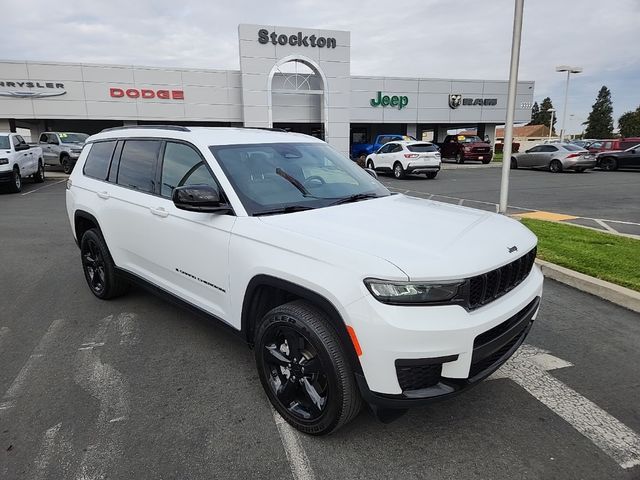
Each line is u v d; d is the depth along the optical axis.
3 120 26.30
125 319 4.57
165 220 3.73
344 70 29.16
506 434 2.85
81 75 26.19
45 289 5.50
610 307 4.88
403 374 2.39
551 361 3.76
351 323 2.41
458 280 2.39
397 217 3.12
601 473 2.52
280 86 29.23
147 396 3.25
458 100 35.78
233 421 2.97
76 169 5.32
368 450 2.70
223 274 3.22
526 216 10.47
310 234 2.75
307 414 2.79
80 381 3.45
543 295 5.26
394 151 21.45
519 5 8.09
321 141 4.47
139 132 4.39
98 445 2.74
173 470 2.54
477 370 2.62
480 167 28.03
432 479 2.47
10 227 9.38
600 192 15.10
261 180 3.42
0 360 3.77
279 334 2.90
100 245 4.77
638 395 3.28
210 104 28.38
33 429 2.89
